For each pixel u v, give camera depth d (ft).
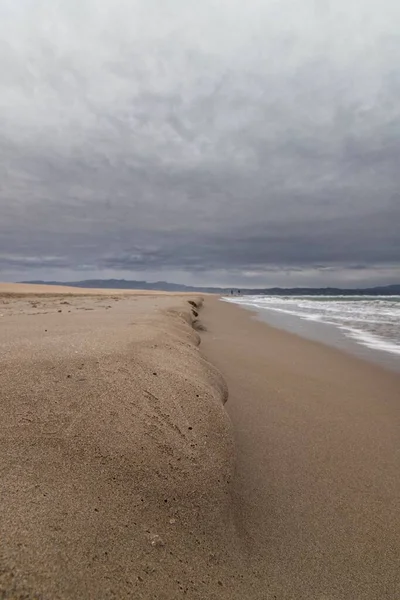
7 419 8.14
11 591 4.51
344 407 17.13
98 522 6.23
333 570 7.47
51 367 10.66
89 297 73.72
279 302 126.72
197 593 5.97
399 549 8.19
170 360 13.69
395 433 14.35
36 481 6.68
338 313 70.85
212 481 8.31
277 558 7.55
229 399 17.39
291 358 27.43
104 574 5.40
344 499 9.94
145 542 6.31
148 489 7.37
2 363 10.58
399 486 10.71
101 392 9.77
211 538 7.25
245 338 37.09
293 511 9.26
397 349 31.58
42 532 5.58
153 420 9.29
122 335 16.14
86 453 7.71
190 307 53.67
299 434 13.97
